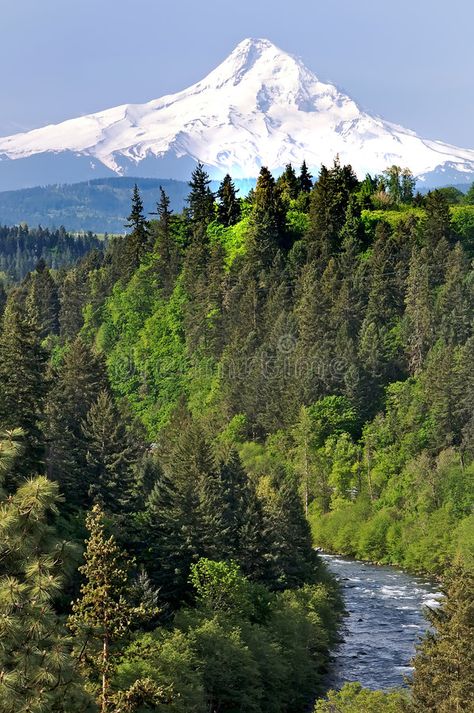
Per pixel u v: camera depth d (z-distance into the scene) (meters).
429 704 71.25
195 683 80.75
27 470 104.94
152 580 106.25
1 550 39.19
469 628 72.12
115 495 115.75
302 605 114.06
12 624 37.59
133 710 65.62
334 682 105.06
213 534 109.69
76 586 90.38
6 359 110.25
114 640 68.81
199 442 130.25
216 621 93.69
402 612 135.38
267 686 95.75
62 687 40.72
